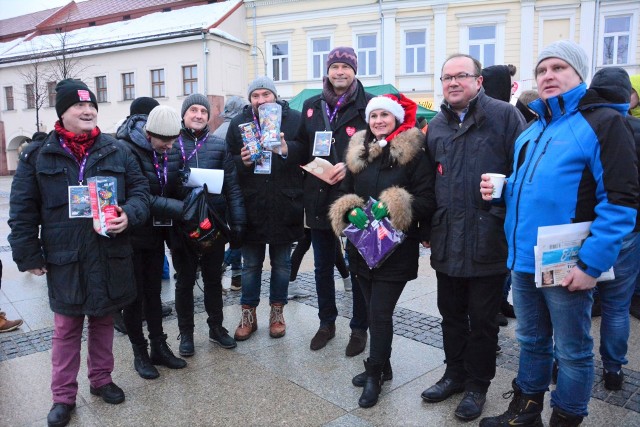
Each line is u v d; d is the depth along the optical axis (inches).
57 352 118.3
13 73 1131.3
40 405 124.3
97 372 125.2
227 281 231.3
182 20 964.0
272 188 155.8
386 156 122.2
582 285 91.4
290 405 122.6
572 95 93.0
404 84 808.9
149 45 924.6
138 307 137.5
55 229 113.9
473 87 113.3
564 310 96.0
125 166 123.9
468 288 120.3
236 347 157.9
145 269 140.4
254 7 899.4
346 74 148.0
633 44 709.9
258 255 162.9
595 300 179.3
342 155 149.9
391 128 123.0
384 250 117.0
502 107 114.0
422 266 256.1
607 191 89.4
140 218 121.7
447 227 116.0
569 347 98.0
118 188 120.5
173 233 143.1
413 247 122.8
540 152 96.6
